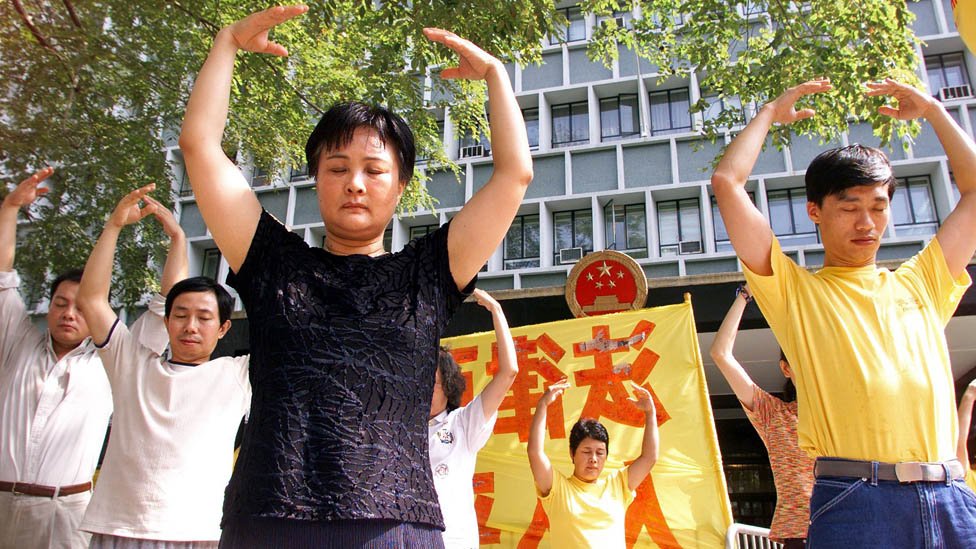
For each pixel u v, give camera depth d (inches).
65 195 316.5
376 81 311.7
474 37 245.1
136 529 112.0
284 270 66.3
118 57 284.7
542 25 243.0
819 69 267.4
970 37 72.1
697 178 589.0
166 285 142.9
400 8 248.7
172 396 121.0
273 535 57.4
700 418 215.0
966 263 94.2
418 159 644.7
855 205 91.9
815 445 88.4
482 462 230.1
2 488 132.6
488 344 253.1
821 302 90.4
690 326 228.7
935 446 82.1
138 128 302.5
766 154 573.6
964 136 96.8
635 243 595.2
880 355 85.4
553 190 620.1
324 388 60.9
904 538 78.5
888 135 267.3
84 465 142.3
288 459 58.4
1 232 140.4
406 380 63.7
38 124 256.2
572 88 637.3
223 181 69.2
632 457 216.2
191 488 117.1
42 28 252.7
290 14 74.4
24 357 141.6
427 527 61.3
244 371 130.3
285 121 335.3
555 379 235.3
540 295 323.9
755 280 94.7
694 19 309.3
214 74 72.9
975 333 317.1
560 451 226.2
